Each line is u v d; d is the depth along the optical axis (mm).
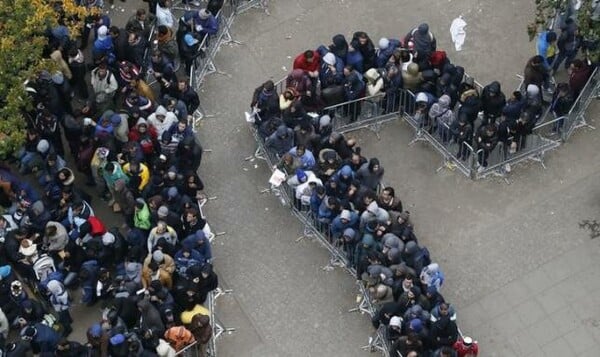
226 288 41281
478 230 42656
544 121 45594
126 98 42781
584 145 45000
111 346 36438
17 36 39969
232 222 43156
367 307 40344
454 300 40812
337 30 49469
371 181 40688
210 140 45688
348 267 41344
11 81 39906
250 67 48156
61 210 40094
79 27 44094
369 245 38656
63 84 43375
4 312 38812
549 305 40500
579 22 42625
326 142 41781
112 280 39375
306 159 41312
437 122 43844
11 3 40062
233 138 45688
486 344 39625
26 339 37469
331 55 43562
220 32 48562
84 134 42000
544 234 42438
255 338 40062
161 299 37344
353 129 45625
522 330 39906
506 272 41469
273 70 48094
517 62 47969
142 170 40875
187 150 41469
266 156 44312
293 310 40688
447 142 44125
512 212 43156
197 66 46969
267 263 41969
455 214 43156
